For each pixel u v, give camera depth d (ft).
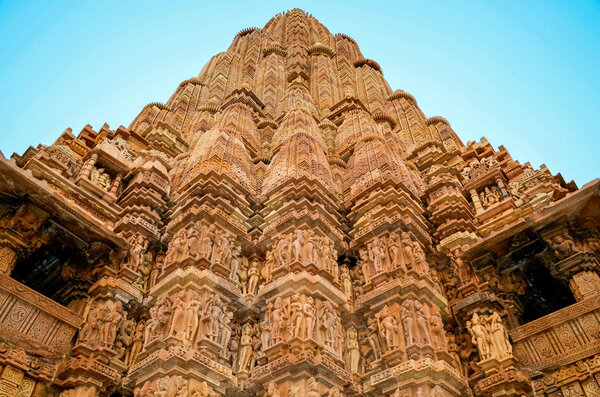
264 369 39.09
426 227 57.41
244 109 86.58
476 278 49.78
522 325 44.29
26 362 37.50
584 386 37.91
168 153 80.84
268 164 70.38
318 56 140.97
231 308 45.06
